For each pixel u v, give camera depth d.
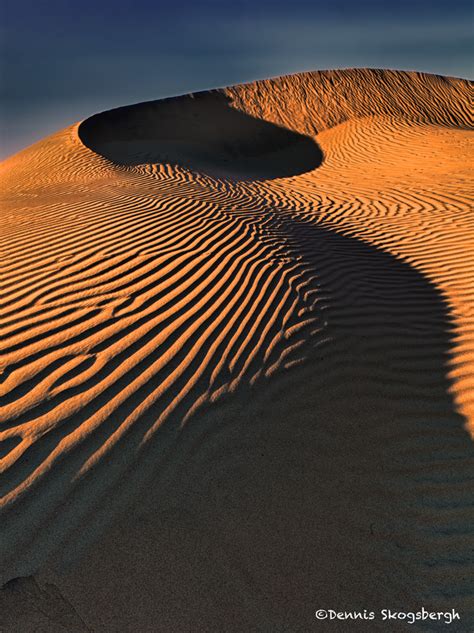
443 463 3.50
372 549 2.80
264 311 4.52
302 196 11.40
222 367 3.71
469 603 2.62
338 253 6.59
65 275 4.70
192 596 2.38
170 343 3.85
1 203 8.06
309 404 3.71
